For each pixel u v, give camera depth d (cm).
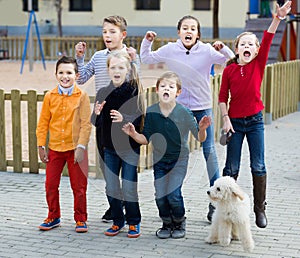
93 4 4112
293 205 861
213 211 774
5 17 4200
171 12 4006
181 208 722
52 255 677
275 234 741
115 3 4091
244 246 677
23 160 1140
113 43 761
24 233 748
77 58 776
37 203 868
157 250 690
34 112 1024
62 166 758
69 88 742
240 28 3872
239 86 723
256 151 730
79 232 747
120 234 743
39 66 3158
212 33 3797
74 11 4150
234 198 676
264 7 2498
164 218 728
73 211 832
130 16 4078
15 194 914
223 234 689
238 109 729
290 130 1476
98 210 835
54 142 748
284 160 1150
